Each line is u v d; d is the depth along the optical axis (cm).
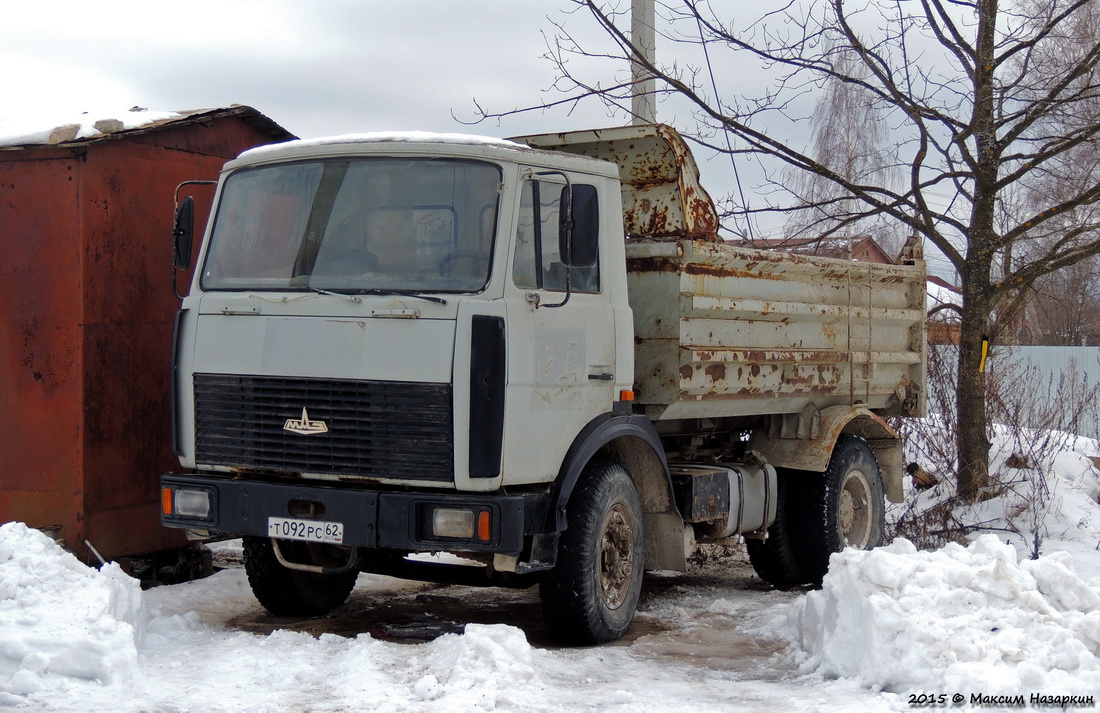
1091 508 1135
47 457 780
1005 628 558
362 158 641
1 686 496
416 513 590
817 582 938
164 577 845
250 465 632
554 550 632
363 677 532
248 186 667
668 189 789
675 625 754
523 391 613
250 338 634
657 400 743
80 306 775
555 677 576
